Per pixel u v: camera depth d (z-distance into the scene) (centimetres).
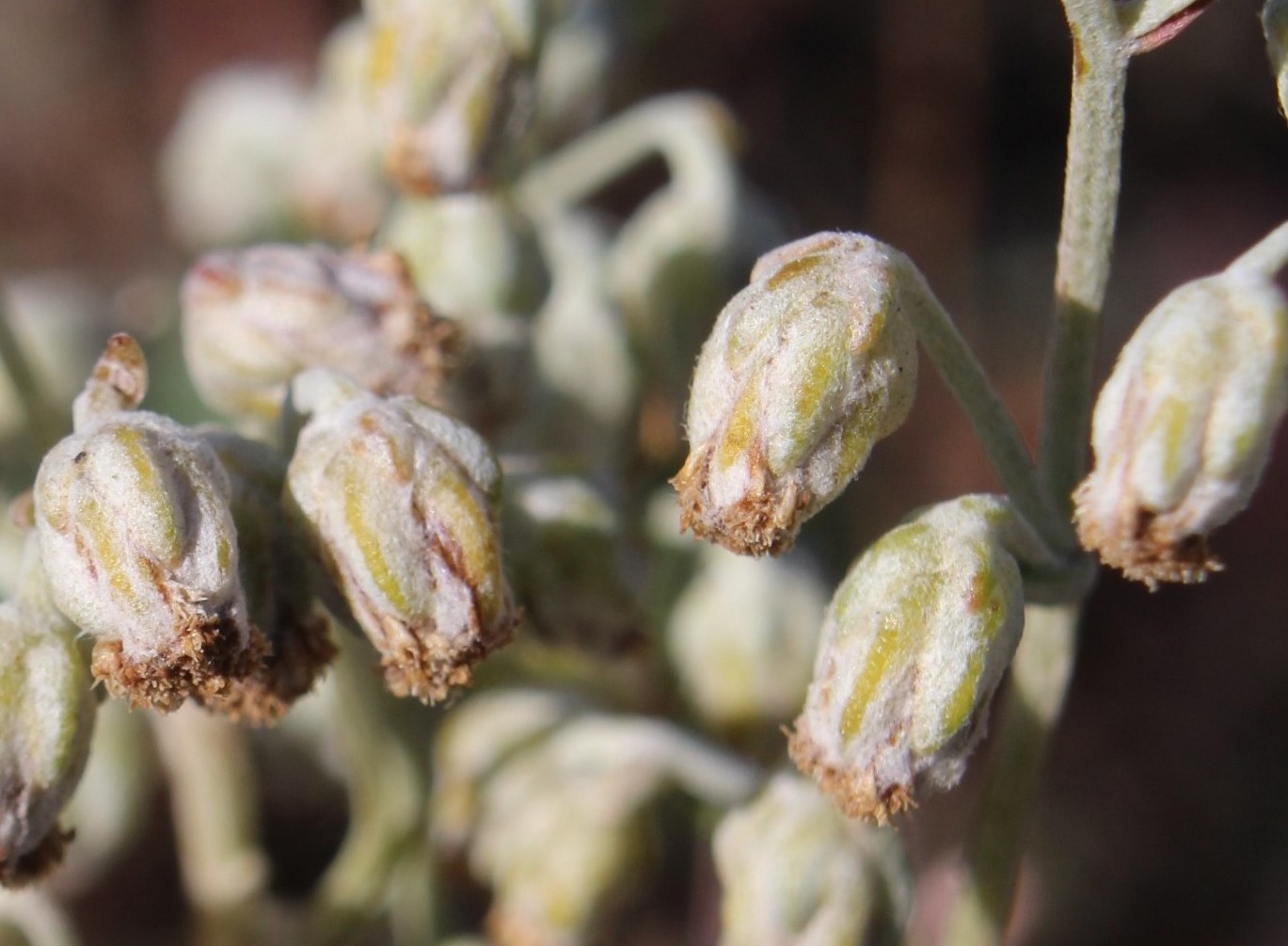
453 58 6
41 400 7
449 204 7
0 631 5
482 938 7
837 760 5
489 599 6
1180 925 13
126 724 7
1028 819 6
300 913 7
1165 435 5
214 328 6
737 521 5
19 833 5
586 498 6
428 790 7
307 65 12
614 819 7
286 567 6
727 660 7
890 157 13
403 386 6
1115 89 5
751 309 5
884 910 6
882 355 5
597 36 8
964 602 5
